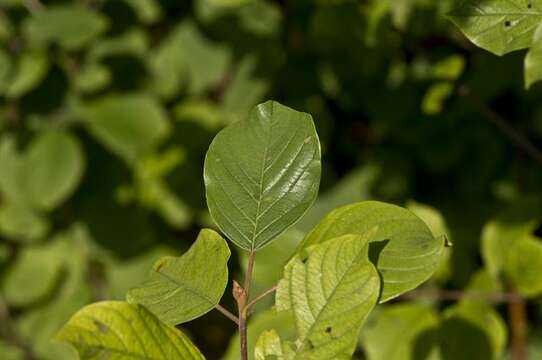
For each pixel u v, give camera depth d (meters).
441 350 1.01
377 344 1.02
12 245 1.52
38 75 1.35
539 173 1.32
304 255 0.74
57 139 1.37
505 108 1.32
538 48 0.78
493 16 0.78
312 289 0.74
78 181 1.45
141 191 1.49
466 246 1.30
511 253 1.02
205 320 1.68
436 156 1.34
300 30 1.41
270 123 0.77
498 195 1.33
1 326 1.48
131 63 1.44
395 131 1.34
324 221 0.77
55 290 1.49
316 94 1.43
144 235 1.48
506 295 1.03
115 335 0.72
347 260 0.74
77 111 1.40
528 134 1.33
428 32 1.17
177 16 1.48
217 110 1.48
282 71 1.43
